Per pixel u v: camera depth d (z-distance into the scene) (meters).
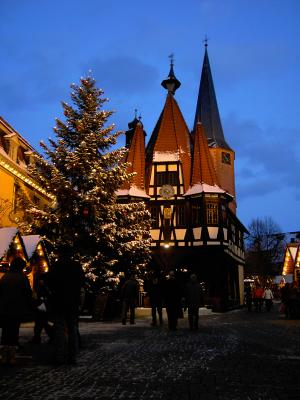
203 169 37.38
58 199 23.11
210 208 36.03
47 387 5.87
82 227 23.20
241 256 45.72
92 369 7.22
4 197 24.50
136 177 37.94
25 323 17.59
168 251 35.88
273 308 38.28
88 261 22.64
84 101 25.17
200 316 25.88
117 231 24.25
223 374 6.86
